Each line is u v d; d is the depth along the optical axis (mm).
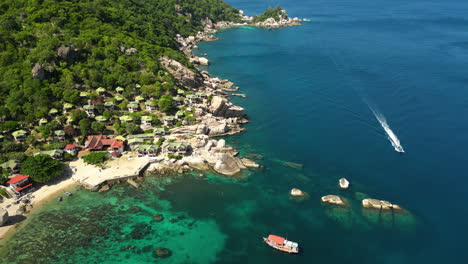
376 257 81750
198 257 81625
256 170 115688
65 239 85125
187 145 122125
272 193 104438
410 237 87250
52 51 144875
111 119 135000
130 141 122688
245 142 133875
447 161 116875
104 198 100750
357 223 91750
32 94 127688
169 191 105250
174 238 87062
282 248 83438
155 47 199125
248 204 99938
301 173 113500
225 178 111938
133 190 105062
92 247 83125
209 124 140875
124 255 81125
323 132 139750
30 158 104688
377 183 107188
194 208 98188
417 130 137625
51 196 99812
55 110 127500
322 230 89938
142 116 135875
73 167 111812
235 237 87938
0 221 87688
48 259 79312
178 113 141375
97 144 119625
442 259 81062
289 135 138375
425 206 97188
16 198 97250
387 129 139375
